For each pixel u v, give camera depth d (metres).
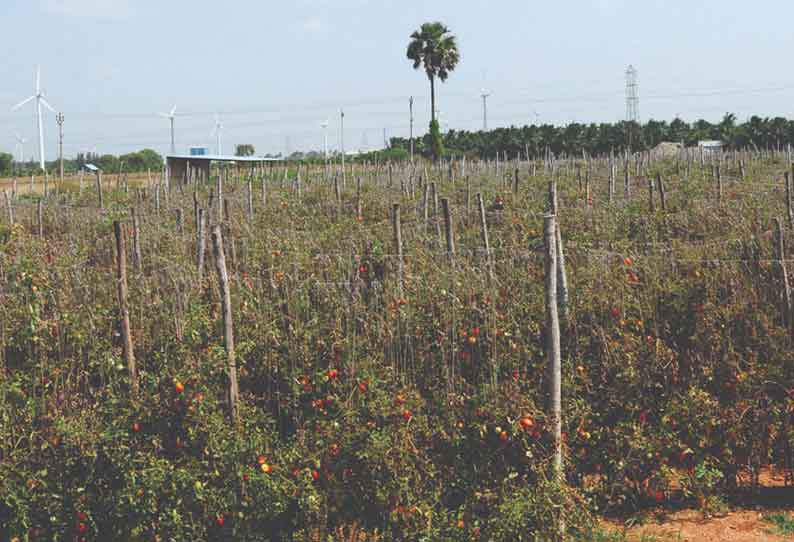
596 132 75.38
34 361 6.87
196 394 5.86
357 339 6.86
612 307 7.14
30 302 7.80
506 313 7.09
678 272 7.86
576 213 17.53
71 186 34.16
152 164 66.06
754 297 7.38
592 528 5.94
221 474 5.67
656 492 6.43
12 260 10.74
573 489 5.65
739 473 6.90
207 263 11.57
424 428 5.86
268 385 6.89
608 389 6.64
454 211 17.70
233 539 5.62
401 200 22.45
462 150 73.75
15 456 5.70
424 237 13.66
